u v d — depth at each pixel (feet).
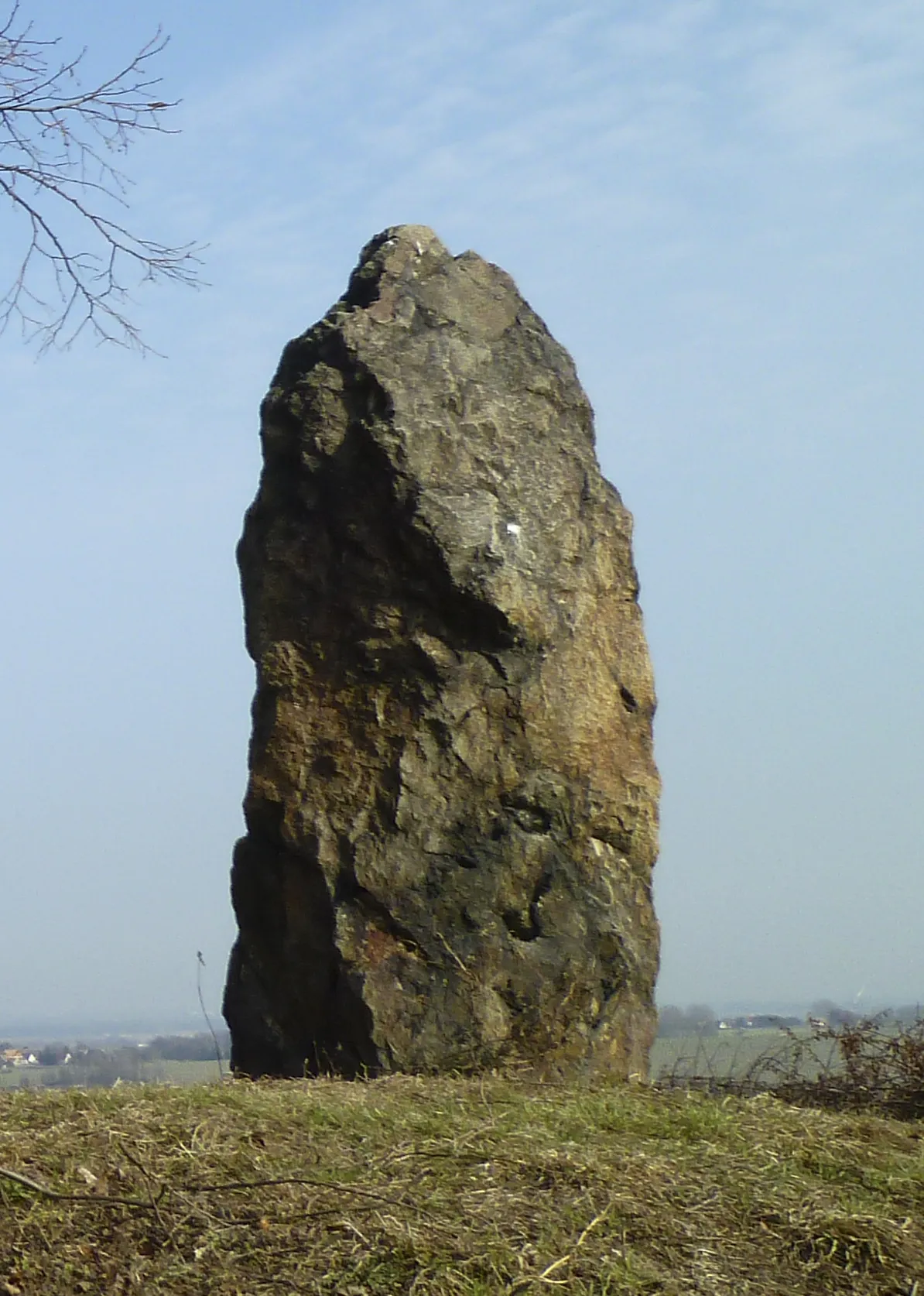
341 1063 32.12
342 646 33.37
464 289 35.55
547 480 34.24
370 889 32.17
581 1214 20.86
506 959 32.27
